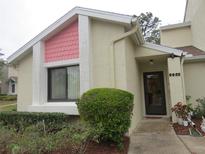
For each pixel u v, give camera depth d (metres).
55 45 8.89
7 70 35.00
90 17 8.02
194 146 5.52
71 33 8.59
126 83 7.32
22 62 9.90
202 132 7.07
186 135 6.75
